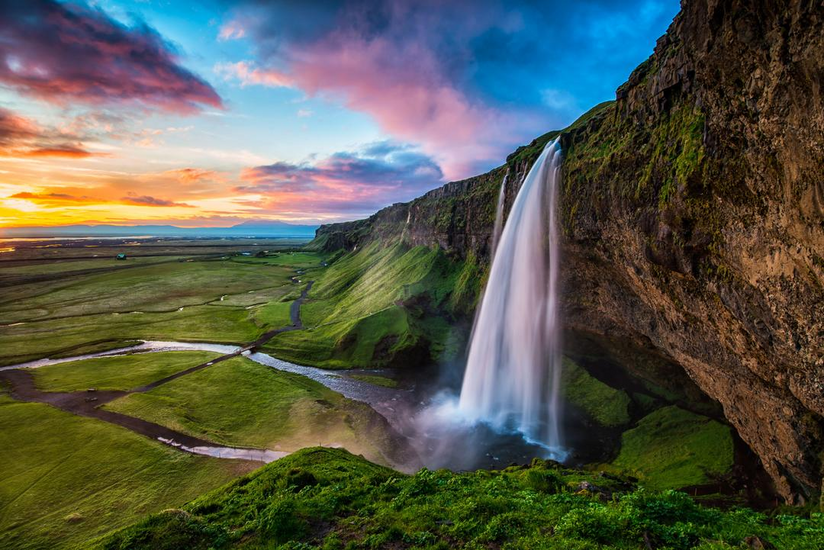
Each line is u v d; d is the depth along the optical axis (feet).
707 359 98.22
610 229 115.34
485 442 143.54
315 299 395.75
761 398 85.10
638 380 168.14
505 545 45.96
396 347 228.43
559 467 102.47
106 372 207.10
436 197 393.91
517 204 188.65
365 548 49.62
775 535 46.19
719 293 80.48
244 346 258.37
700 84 69.72
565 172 141.28
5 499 102.63
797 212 55.06
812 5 45.78
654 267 100.01
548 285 169.58
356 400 179.11
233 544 53.31
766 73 54.85
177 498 102.32
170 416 153.28
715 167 70.49
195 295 423.64
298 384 193.16
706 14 64.49
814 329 60.44
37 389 183.21
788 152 54.24
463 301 263.08
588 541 44.14
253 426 147.95
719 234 75.31
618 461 125.08
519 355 184.55
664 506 52.49
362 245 630.33
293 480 72.33
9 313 344.28
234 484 79.97
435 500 61.31
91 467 116.57
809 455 76.28
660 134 91.66
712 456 112.16
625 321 140.46
